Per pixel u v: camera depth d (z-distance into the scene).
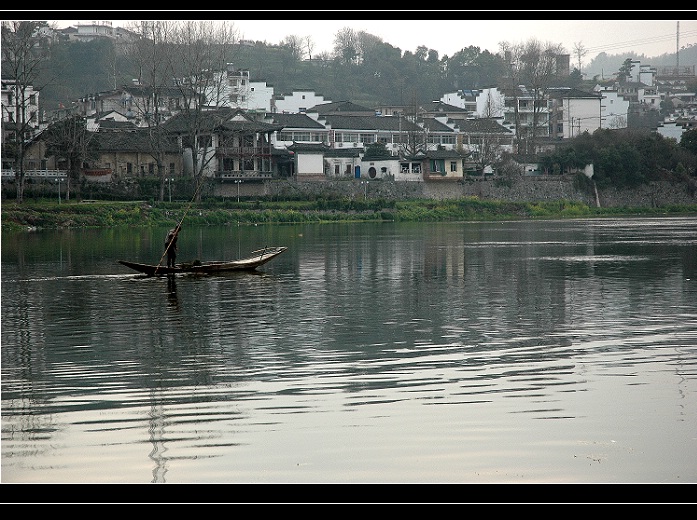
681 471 31.12
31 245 140.62
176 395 40.69
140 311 66.81
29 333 57.03
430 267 102.38
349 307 68.75
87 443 34.00
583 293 77.19
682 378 43.59
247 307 68.88
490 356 49.12
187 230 187.88
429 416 37.06
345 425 35.94
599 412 37.56
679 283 84.56
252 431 35.25
